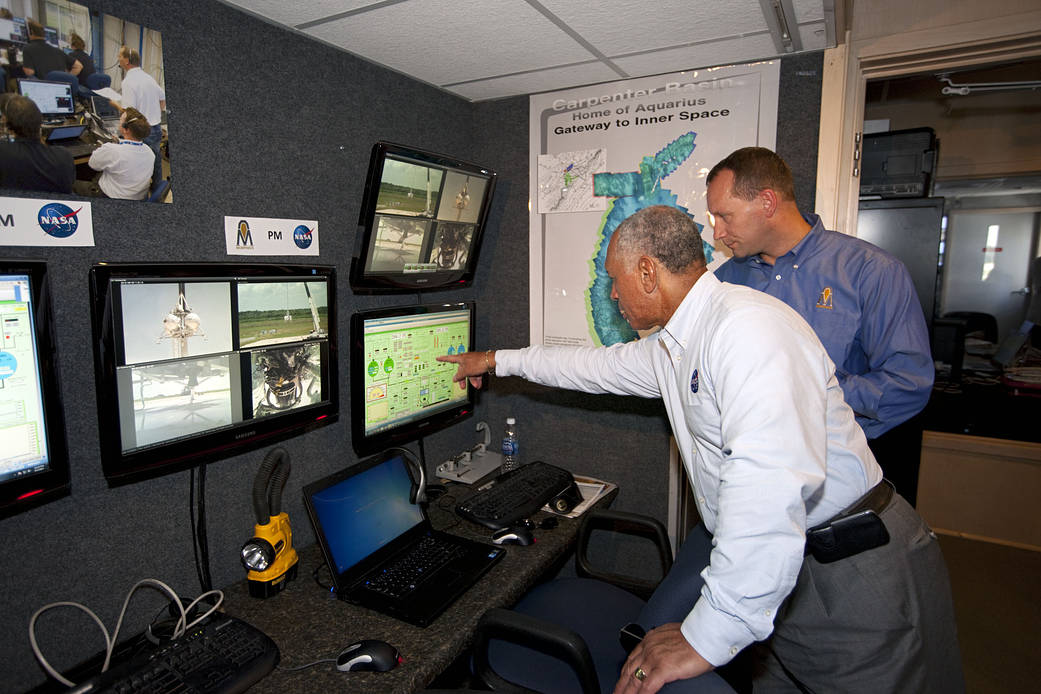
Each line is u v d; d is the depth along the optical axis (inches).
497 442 86.3
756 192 52.9
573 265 77.0
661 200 70.6
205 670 36.4
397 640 41.4
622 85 70.4
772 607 32.1
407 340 62.9
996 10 63.6
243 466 50.6
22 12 33.7
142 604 43.9
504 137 79.1
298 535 56.7
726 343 36.3
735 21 51.3
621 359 59.0
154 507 44.1
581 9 47.7
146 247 41.9
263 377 48.9
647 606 41.1
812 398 34.7
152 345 40.7
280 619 44.1
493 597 47.3
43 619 38.3
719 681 32.0
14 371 33.6
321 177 55.9
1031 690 74.6
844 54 59.6
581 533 63.2
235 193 47.9
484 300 84.3
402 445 68.7
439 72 65.0
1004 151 133.3
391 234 58.7
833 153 61.5
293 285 50.8
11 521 36.4
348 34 52.5
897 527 44.3
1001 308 174.9
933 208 89.3
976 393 125.6
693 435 44.1
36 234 35.6
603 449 78.5
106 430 38.6
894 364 50.9
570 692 46.6
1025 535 111.8
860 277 53.2
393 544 53.7
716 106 66.2
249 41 47.9
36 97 34.8
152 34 40.8
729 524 32.4
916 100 139.3
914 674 43.5
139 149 40.6
